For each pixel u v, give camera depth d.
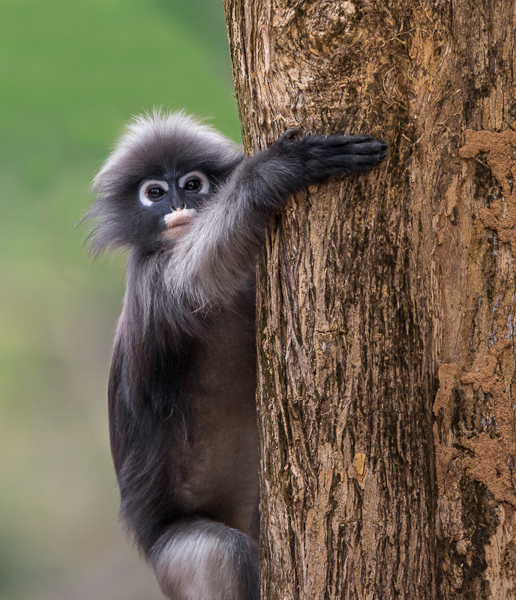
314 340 6.92
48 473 24.47
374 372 6.81
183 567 9.90
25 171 19.67
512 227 7.00
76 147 19.66
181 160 10.51
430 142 6.85
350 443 6.81
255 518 10.66
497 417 7.03
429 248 6.95
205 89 20.00
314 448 6.90
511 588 6.97
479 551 7.02
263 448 7.41
